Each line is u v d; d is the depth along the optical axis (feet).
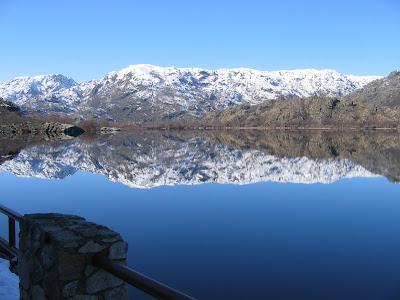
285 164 170.30
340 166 162.71
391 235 58.75
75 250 13.79
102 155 204.95
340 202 87.40
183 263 46.44
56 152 215.51
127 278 12.27
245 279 41.63
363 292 38.22
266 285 39.96
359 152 229.66
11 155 193.16
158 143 311.68
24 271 16.58
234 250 51.44
